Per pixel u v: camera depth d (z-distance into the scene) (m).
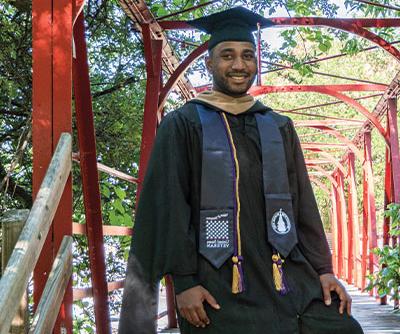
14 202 6.18
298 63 9.41
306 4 8.84
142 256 2.77
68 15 3.52
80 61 4.32
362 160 14.39
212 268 2.72
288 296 2.77
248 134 2.94
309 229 2.97
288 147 3.02
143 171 6.68
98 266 4.54
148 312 2.74
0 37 5.41
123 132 7.34
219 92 3.00
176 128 2.88
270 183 2.86
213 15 3.04
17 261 2.35
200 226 2.77
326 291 2.85
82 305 6.68
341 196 19.73
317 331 2.77
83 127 4.40
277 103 23.98
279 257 2.80
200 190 2.82
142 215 2.81
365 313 10.50
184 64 7.42
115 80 7.48
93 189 4.48
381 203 25.91
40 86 3.50
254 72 3.01
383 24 7.60
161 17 7.05
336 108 23.52
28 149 6.23
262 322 2.68
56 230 3.49
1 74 5.68
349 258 18.09
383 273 8.90
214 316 2.67
